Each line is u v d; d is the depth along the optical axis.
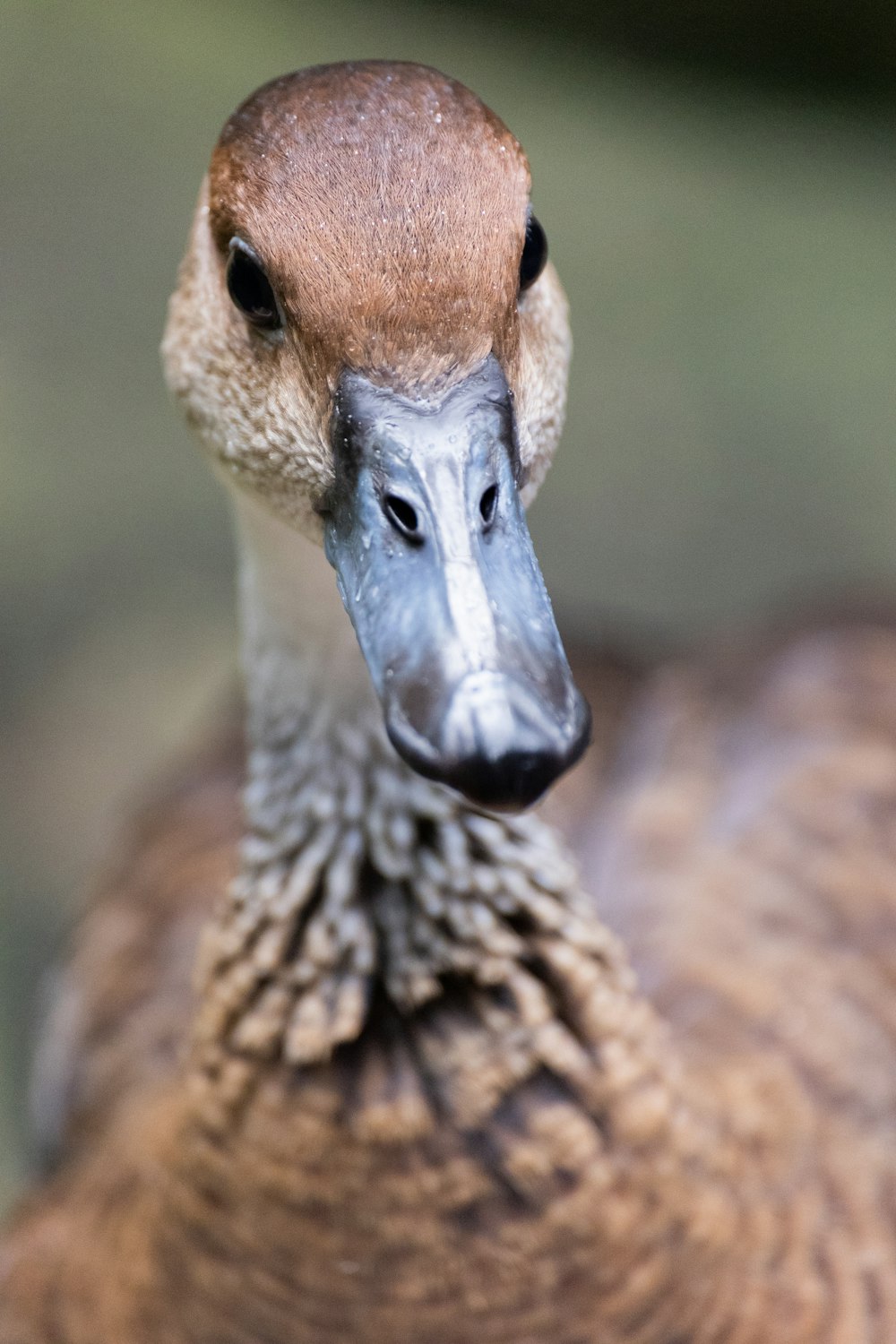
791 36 3.02
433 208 1.80
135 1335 1.84
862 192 3.17
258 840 1.84
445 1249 1.82
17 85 3.40
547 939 1.83
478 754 1.77
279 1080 1.82
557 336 1.83
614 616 2.61
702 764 1.94
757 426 2.88
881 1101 1.87
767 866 1.91
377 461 1.79
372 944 1.83
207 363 1.83
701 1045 1.87
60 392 2.97
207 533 2.83
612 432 2.89
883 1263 1.85
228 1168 1.83
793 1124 1.86
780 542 2.78
